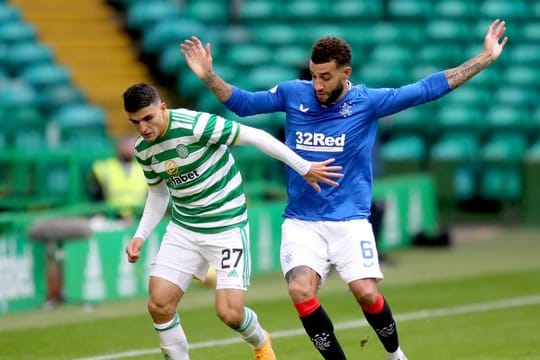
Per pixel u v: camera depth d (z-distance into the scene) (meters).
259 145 20.70
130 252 21.69
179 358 21.78
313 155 21.62
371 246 21.47
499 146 54.53
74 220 33.50
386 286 37.28
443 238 46.72
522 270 40.59
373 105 21.52
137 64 56.75
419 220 47.78
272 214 40.47
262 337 22.14
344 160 21.53
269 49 56.66
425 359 25.66
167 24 56.16
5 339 28.64
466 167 53.66
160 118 20.36
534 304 33.53
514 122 55.34
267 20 58.94
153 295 21.30
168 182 21.16
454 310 32.59
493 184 53.34
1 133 46.97
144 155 21.08
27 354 26.78
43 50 53.56
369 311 21.47
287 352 26.73
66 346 27.73
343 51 20.84
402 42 58.50
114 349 27.36
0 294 32.78
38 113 50.22
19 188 42.41
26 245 33.44
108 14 58.44
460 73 21.64
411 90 21.59
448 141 54.66
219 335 29.09
